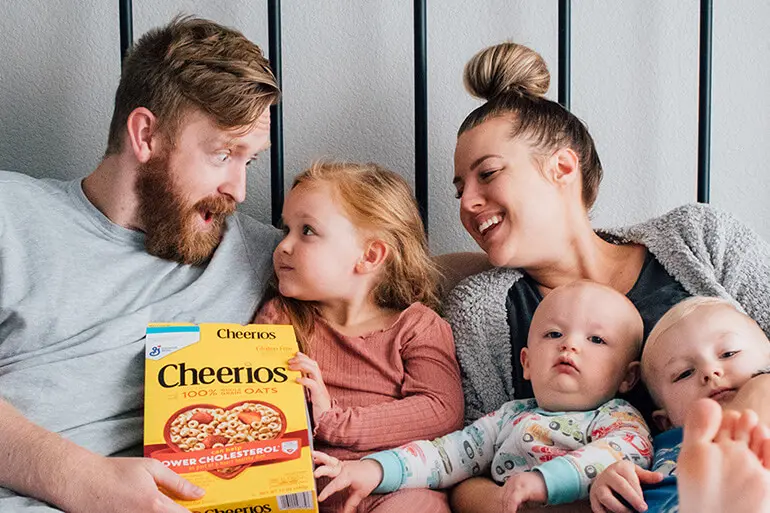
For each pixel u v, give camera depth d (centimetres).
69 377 100
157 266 114
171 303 110
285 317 116
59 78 140
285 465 91
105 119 141
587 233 121
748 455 73
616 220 144
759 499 72
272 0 135
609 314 104
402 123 143
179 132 110
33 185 115
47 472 86
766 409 87
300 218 115
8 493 88
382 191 119
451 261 132
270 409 96
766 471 73
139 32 141
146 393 95
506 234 116
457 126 143
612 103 142
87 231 113
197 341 102
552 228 117
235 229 122
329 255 114
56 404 99
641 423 99
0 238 107
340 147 143
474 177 118
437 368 113
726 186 143
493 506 95
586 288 107
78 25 140
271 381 99
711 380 94
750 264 114
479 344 117
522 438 100
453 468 103
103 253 112
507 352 117
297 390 99
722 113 142
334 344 116
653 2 140
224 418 94
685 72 141
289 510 89
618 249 123
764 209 143
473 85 128
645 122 142
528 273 124
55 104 141
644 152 142
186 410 94
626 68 142
